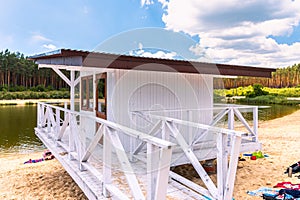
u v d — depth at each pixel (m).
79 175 3.83
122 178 3.86
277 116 21.19
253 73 6.64
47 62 5.50
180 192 3.50
